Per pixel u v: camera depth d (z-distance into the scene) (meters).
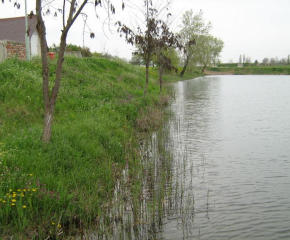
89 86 15.71
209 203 6.72
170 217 6.13
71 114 11.13
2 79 11.80
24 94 11.14
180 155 9.97
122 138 10.30
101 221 5.77
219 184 7.72
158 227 5.79
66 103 12.02
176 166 8.89
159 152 10.02
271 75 86.44
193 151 10.45
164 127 13.50
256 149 10.73
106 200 6.56
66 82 14.46
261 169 8.80
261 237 5.51
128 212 6.21
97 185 6.78
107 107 12.73
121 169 8.23
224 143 11.48
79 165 7.37
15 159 6.44
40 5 6.94
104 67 22.86
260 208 6.52
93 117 11.21
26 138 7.55
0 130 8.34
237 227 5.81
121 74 23.30
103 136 9.36
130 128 12.00
